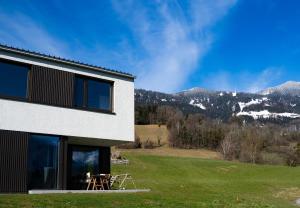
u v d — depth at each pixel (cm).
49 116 2017
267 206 2194
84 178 2292
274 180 4988
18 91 1947
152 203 1809
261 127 12688
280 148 10162
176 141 11481
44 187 1981
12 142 1883
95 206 1599
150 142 11212
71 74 2130
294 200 3094
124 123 2302
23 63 1970
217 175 5481
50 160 2019
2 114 1870
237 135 10738
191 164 6316
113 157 5975
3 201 1518
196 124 12319
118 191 2166
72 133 2088
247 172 5731
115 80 2308
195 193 2648
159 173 5231
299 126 15575
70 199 1681
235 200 2303
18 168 1881
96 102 2228
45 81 2030
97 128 2183
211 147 11431
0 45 1889
